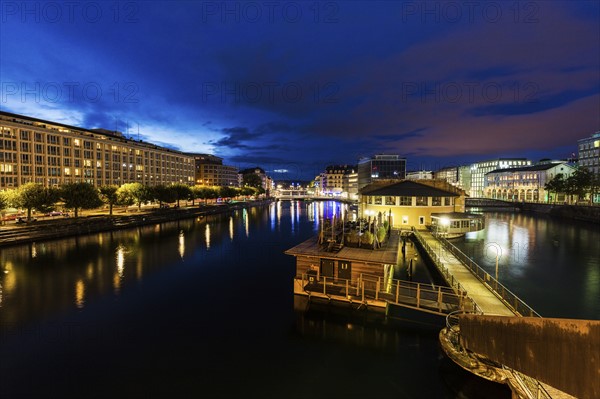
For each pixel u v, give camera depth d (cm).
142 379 1638
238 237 6331
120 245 5194
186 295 2919
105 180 11606
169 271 3728
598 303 2702
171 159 16038
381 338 2036
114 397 1498
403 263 3894
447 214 5528
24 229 5306
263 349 1936
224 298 2836
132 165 13112
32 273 3541
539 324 1126
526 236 6162
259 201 17775
